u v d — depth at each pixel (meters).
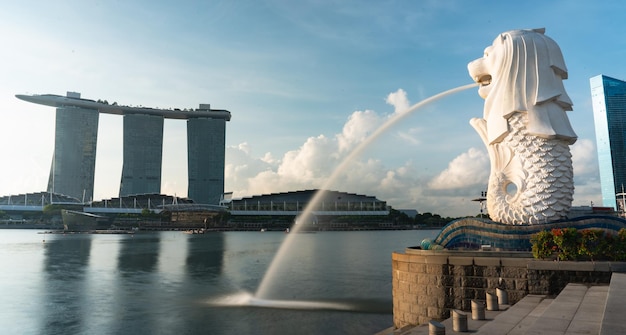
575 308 14.80
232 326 27.47
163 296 37.34
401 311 23.06
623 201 128.88
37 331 26.62
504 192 25.41
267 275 50.59
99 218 199.75
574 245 19.81
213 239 138.38
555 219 23.84
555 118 24.56
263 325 27.77
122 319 29.12
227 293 38.47
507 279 20.19
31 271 53.97
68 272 53.28
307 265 61.56
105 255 76.38
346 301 34.91
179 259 70.00
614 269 18.77
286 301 35.12
